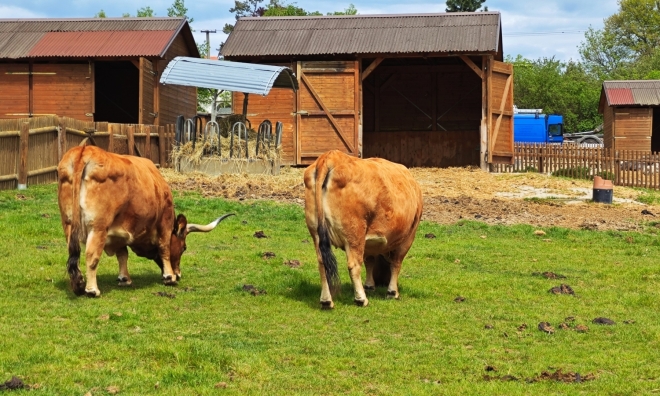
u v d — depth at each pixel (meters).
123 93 34.19
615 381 7.74
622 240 16.66
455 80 32.72
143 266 12.31
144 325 9.00
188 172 22.77
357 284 10.07
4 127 18.02
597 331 9.51
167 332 8.77
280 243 14.77
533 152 28.75
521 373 7.92
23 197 17.27
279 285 11.16
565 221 18.84
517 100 75.44
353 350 8.43
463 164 32.53
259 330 9.07
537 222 18.66
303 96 28.28
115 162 9.88
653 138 46.78
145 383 7.26
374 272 11.46
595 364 8.27
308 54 28.14
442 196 21.80
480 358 8.38
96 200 9.70
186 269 12.12
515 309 10.50
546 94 74.12
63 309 9.41
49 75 28.14
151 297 10.30
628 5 93.25
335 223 9.77
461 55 28.12
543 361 8.30
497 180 25.55
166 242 10.96
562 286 11.77
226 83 22.73
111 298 10.07
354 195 9.75
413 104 33.06
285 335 8.91
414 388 7.41
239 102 28.66
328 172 9.70
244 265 12.62
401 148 32.91
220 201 18.61
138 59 27.89
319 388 7.39
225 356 7.95
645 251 15.42
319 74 28.25
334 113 28.23
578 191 23.55
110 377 7.33
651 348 8.88
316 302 10.41
